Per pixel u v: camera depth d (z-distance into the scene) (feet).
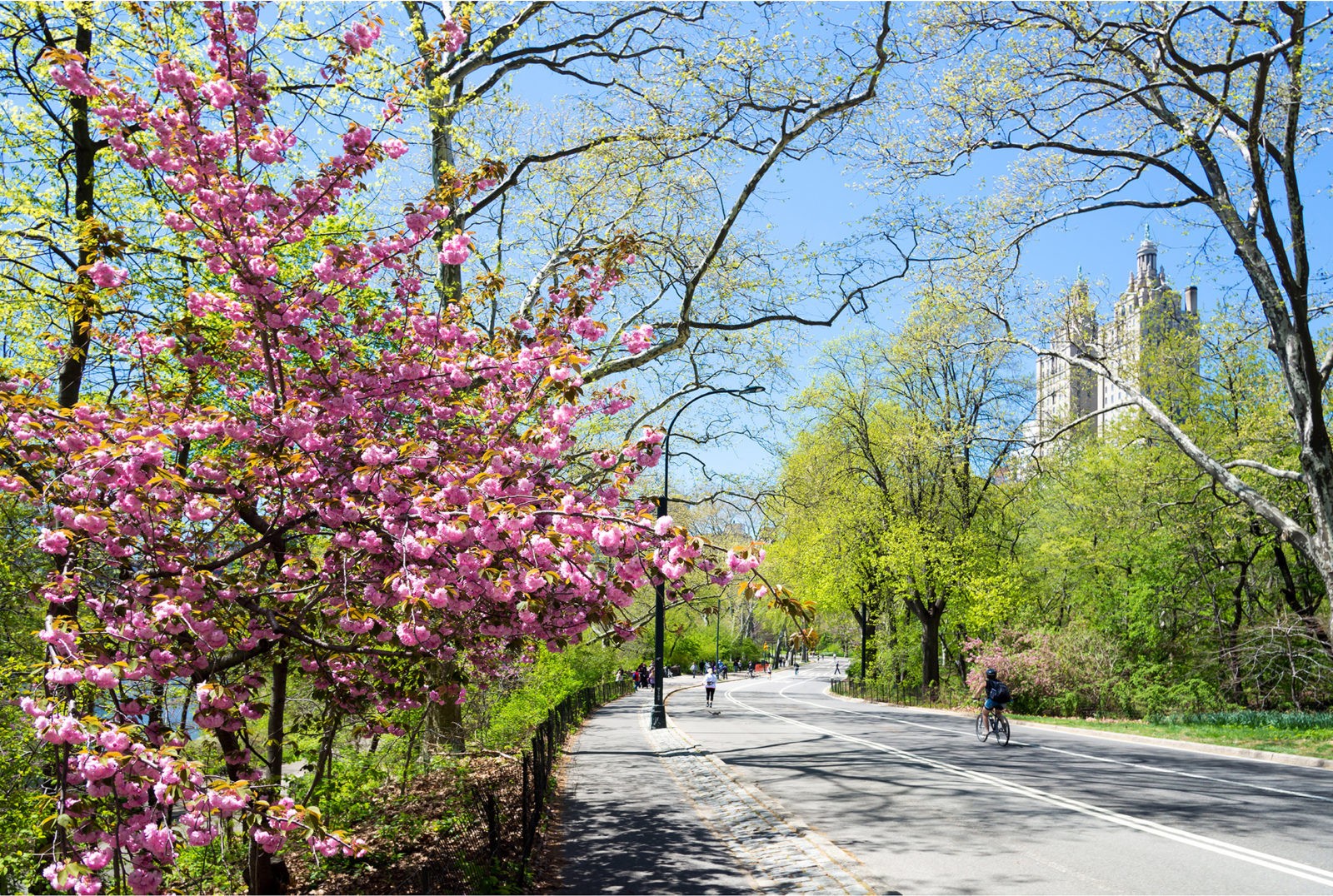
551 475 23.30
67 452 18.83
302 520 21.03
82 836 15.46
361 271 23.98
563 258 54.29
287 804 17.02
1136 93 68.85
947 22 63.36
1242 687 98.99
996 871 27.53
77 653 16.61
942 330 124.67
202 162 21.26
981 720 72.38
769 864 28.91
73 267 32.24
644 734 80.84
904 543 127.65
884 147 66.33
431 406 23.79
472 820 31.60
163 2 24.21
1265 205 63.82
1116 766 53.67
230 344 23.41
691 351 71.61
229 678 22.33
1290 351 67.00
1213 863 28.09
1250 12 59.41
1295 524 68.64
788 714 112.16
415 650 22.27
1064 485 115.55
